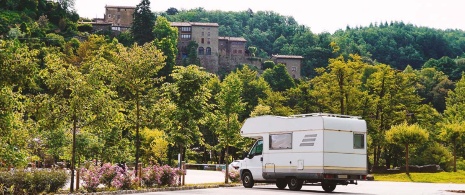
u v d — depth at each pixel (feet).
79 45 577.84
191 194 100.89
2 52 70.74
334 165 111.45
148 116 120.47
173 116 127.85
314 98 284.20
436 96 545.03
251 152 127.75
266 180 124.16
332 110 247.09
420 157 264.11
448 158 265.34
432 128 296.71
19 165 88.12
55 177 97.09
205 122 137.90
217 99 142.72
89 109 101.81
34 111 97.14
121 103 112.98
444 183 172.86
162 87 130.82
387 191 121.90
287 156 117.08
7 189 88.94
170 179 120.16
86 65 108.58
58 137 147.23
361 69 251.60
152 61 120.26
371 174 216.13
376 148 263.49
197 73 130.52
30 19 643.86
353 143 114.21
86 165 143.95
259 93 439.63
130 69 118.32
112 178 107.65
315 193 108.68
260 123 123.65
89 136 145.07
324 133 110.73
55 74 100.12
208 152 311.06
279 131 119.44
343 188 133.28
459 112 346.95
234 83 141.90
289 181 117.39
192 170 241.35
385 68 257.34
